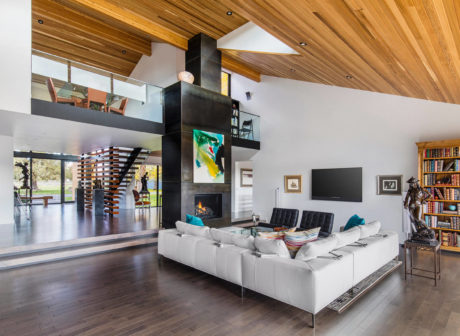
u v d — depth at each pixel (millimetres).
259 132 8758
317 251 2941
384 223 6199
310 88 7539
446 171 5094
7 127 5730
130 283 3697
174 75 8383
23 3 4508
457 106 5320
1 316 2801
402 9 2023
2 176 7137
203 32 6797
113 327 2588
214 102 6984
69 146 8828
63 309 2953
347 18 2400
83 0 5531
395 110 6094
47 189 12648
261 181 8703
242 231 5543
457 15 1968
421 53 2793
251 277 3143
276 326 2602
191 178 6375
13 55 4418
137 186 10984
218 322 2678
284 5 2471
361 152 6590
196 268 3932
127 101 6391
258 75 8625
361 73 4285
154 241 5977
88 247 5164
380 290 3451
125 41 8820
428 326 2602
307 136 7605
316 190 7355
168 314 2840
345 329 2547
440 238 5195
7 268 4281
